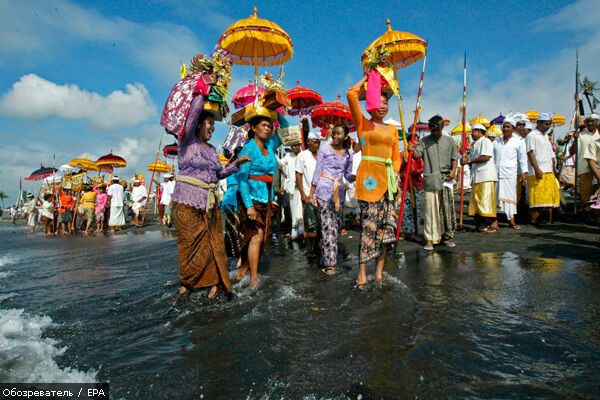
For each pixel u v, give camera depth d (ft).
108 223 53.42
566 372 6.37
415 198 22.52
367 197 12.66
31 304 11.98
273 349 7.75
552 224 25.59
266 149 14.42
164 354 7.78
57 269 18.71
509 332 8.04
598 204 16.14
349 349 7.57
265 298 11.52
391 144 13.08
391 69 13.08
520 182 28.94
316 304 10.76
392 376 6.46
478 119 53.21
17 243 35.78
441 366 6.71
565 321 8.53
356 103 13.01
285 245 23.72
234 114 16.10
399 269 14.97
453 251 18.08
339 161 15.69
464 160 24.35
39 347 8.28
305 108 38.50
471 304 9.99
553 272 12.87
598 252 15.87
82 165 62.95
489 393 5.82
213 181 12.51
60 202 49.21
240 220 13.75
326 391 6.09
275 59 26.02
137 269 17.70
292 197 24.66
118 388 6.45
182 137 12.11
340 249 20.68
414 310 9.73
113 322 9.92
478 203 23.50
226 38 22.63
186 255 11.81
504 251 17.20
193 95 11.97
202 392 6.25
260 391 6.19
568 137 30.19
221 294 12.19
